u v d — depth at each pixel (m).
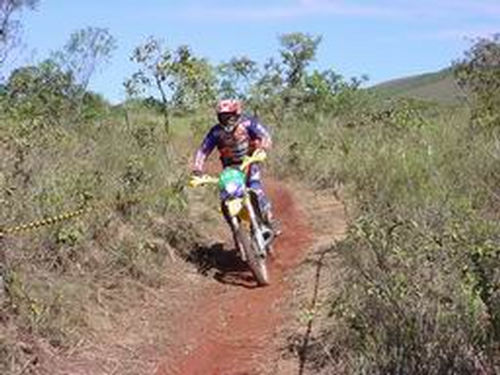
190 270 8.66
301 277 8.14
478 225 7.21
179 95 13.81
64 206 7.83
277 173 14.67
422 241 6.67
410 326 5.61
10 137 9.33
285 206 11.94
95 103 19.78
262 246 8.24
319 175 13.48
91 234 7.87
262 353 6.47
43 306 6.45
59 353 6.20
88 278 7.34
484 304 5.57
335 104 24.08
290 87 24.66
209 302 7.86
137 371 6.20
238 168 8.62
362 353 5.64
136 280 7.84
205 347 6.72
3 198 7.36
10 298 6.25
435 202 8.37
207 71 14.36
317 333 6.52
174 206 9.63
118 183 9.30
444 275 6.14
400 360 5.38
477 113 13.56
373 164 11.98
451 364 5.24
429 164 10.40
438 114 15.99
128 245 8.10
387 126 15.30
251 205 8.52
